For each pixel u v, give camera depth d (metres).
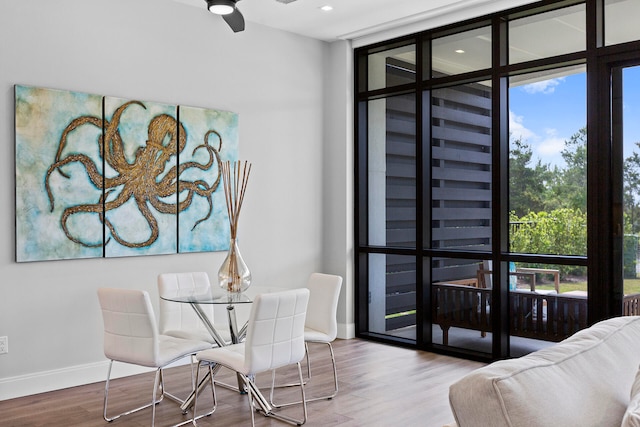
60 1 4.02
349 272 5.64
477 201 4.84
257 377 4.26
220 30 4.92
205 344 3.52
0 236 3.78
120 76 4.32
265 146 5.25
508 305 4.68
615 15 4.08
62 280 4.04
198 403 3.70
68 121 4.02
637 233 4.00
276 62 5.34
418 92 5.18
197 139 4.70
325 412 3.50
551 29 4.40
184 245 4.62
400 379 4.21
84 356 4.13
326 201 5.78
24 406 3.62
